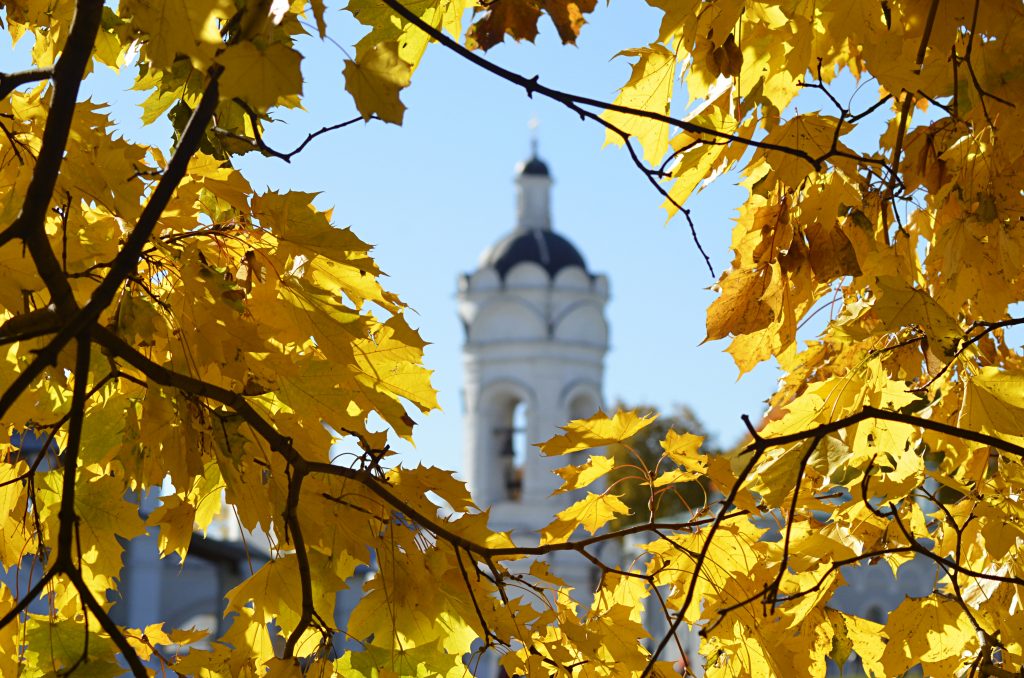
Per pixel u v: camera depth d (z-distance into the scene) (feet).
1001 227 7.77
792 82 7.89
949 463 8.27
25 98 7.07
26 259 5.98
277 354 6.48
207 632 8.76
